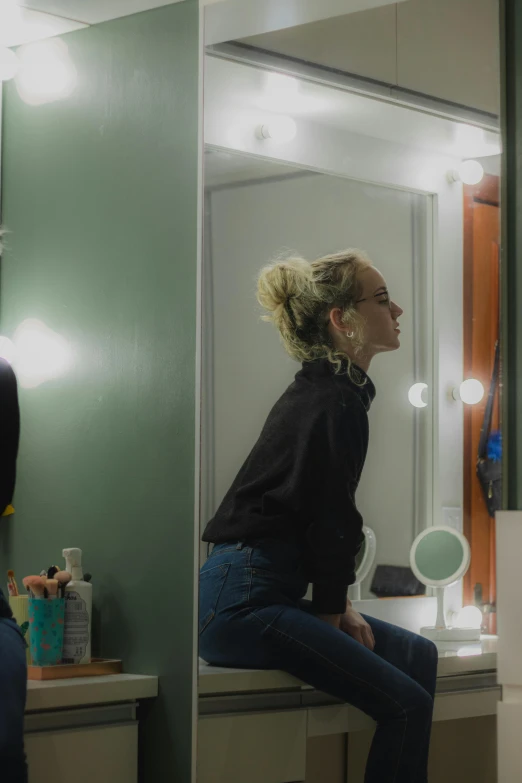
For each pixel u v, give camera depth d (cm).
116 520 228
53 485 240
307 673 215
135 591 224
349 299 219
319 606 215
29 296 249
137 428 227
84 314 238
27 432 245
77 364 238
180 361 221
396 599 214
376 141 219
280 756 215
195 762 212
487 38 202
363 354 219
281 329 221
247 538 217
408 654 211
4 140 256
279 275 221
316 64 223
